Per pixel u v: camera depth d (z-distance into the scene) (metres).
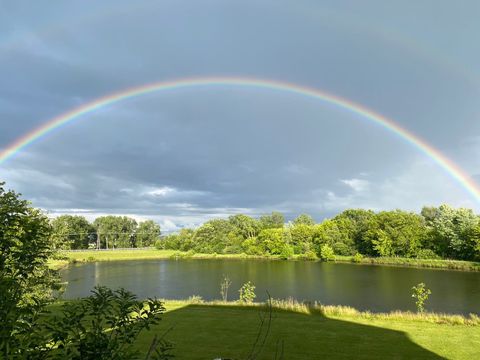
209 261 89.88
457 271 58.44
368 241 82.12
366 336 16.14
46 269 12.33
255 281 52.22
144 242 160.88
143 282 53.34
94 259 97.69
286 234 95.06
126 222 164.12
